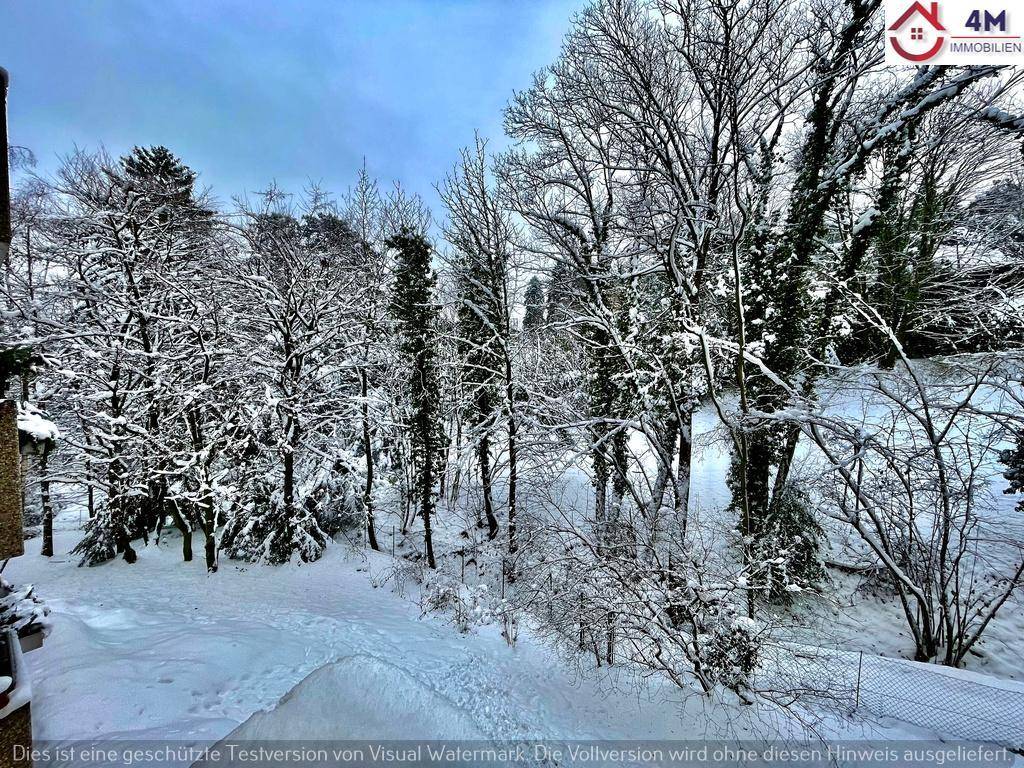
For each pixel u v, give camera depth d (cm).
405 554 1625
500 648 912
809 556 1061
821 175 1293
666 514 948
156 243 1594
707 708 662
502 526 1800
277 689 659
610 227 1742
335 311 1655
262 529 1545
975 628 966
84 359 1440
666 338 1135
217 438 1453
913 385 977
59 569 1502
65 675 599
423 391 1541
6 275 1395
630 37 1488
